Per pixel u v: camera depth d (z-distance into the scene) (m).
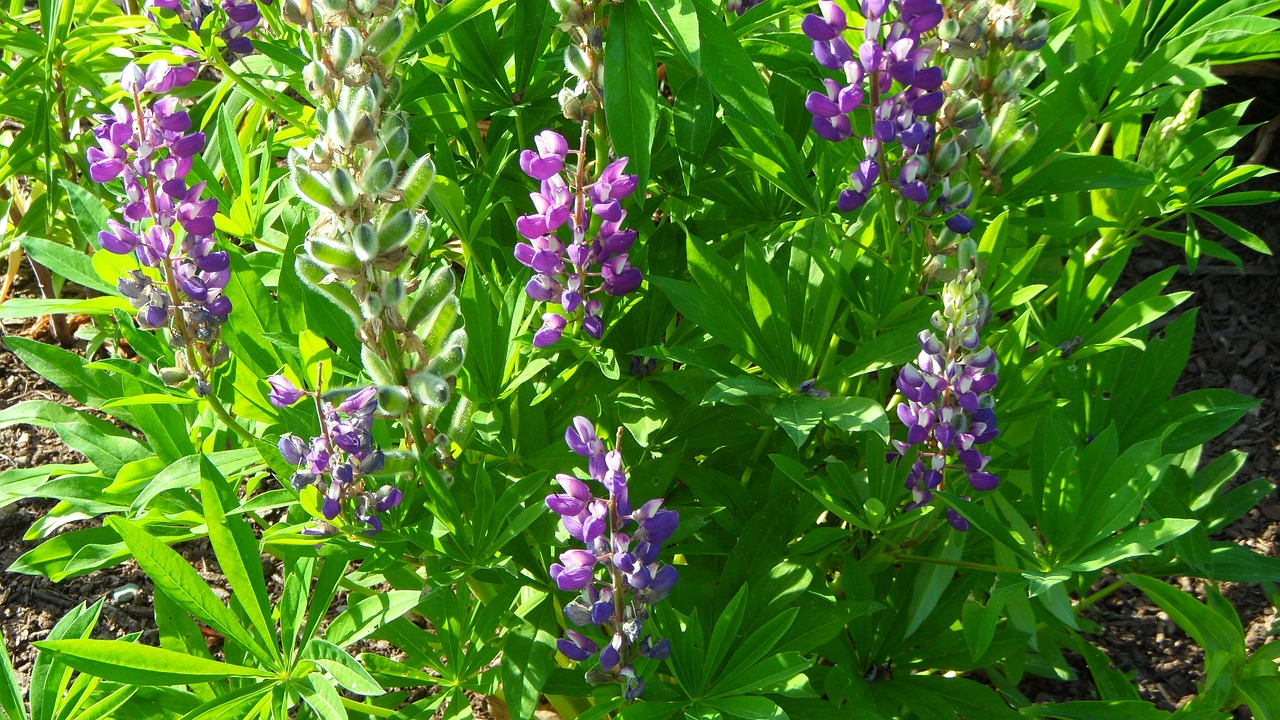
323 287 0.99
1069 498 1.09
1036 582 1.06
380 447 1.11
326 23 0.97
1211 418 1.29
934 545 1.20
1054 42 1.33
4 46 1.41
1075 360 1.30
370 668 1.12
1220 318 1.71
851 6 1.24
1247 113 1.91
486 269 1.25
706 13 1.10
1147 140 1.35
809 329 1.15
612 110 1.09
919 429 1.07
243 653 1.15
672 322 1.26
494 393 1.16
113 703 1.12
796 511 1.18
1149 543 1.06
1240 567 1.28
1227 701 1.19
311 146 0.96
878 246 1.21
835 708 1.14
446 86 1.29
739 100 1.09
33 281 1.72
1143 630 1.42
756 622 1.13
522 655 1.11
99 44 1.45
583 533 1.00
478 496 1.09
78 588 1.44
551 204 1.09
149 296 1.05
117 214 1.37
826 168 1.22
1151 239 1.84
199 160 1.27
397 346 1.02
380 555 1.09
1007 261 1.27
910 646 1.20
